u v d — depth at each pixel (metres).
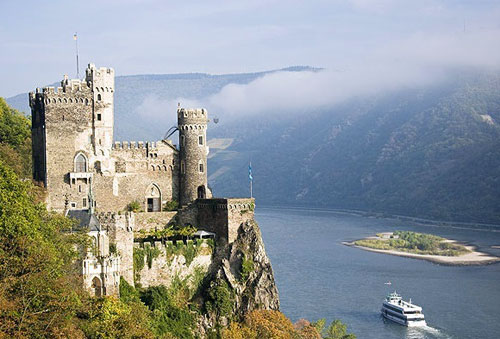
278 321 186.62
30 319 109.62
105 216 175.25
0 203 131.88
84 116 193.50
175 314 181.12
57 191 191.50
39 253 122.12
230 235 197.00
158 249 186.75
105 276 160.62
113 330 133.12
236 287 193.50
